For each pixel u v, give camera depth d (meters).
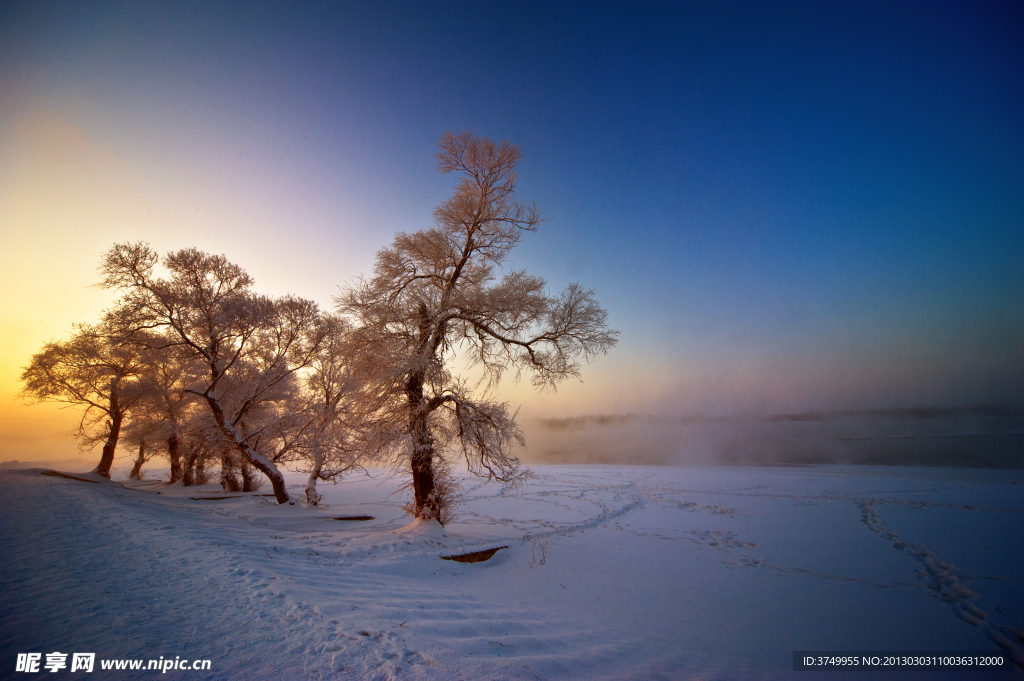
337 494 29.00
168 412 24.16
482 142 13.54
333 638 4.84
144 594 5.59
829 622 8.13
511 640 6.04
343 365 15.41
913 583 10.30
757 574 10.90
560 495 26.72
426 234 13.34
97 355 26.81
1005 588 9.90
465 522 18.02
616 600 9.00
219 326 19.78
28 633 4.25
